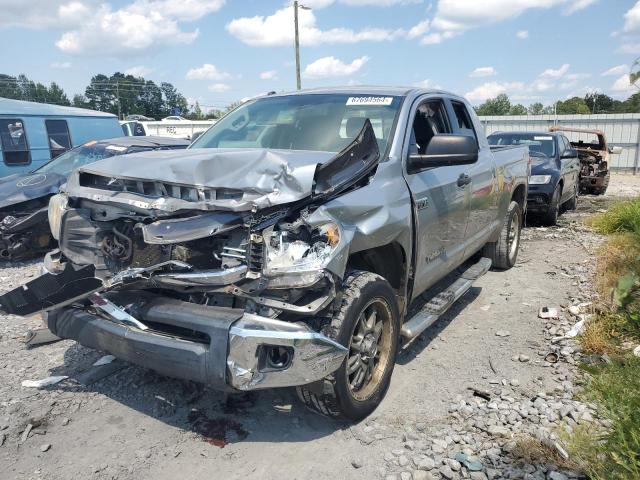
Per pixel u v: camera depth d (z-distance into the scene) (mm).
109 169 3465
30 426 3377
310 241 2961
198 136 5023
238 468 3029
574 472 2896
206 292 3047
